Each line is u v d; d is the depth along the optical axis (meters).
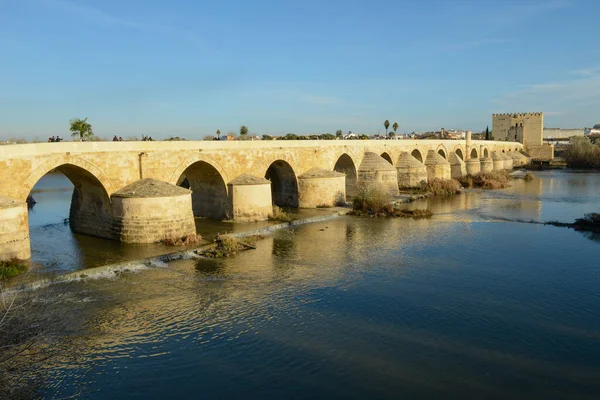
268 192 42.78
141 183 33.84
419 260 29.64
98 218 34.53
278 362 16.94
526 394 14.98
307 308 21.73
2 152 26.53
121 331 19.06
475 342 18.42
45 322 17.14
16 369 14.78
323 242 34.41
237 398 14.85
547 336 18.94
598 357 17.27
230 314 20.92
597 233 37.47
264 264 28.48
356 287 24.55
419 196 60.91
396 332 19.30
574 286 24.75
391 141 69.25
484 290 24.16
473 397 14.84
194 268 27.42
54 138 37.31
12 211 25.67
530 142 155.50
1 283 22.92
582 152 121.00
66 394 14.83
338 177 51.53
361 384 15.55
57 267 26.14
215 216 43.19
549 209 50.50
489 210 50.03
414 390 15.20
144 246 31.38
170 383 15.59
